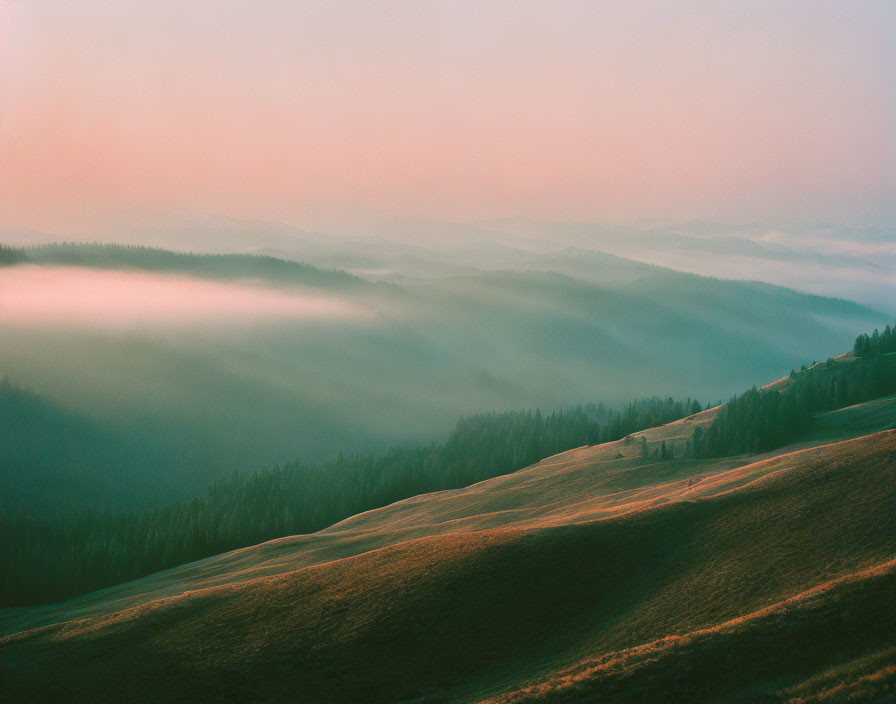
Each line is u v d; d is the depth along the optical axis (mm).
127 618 73688
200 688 58188
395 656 58844
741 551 65938
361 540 121188
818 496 72688
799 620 46875
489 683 54031
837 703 38375
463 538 80438
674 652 47406
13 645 72188
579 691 45719
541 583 67125
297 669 58781
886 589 47750
